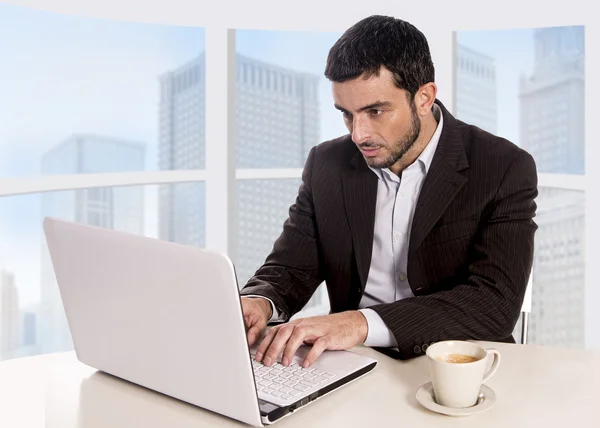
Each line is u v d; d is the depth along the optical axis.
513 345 1.43
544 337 3.13
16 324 2.66
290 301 1.78
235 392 1.04
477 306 1.49
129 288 1.11
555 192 2.98
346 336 1.36
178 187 3.11
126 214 2.98
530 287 1.68
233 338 1.01
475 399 1.12
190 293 1.03
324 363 1.29
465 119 3.07
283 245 1.89
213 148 2.86
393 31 1.55
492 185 1.67
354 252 1.78
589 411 1.11
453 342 1.18
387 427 1.06
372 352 1.40
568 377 1.25
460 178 1.69
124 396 1.20
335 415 1.11
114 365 1.23
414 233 1.71
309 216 1.90
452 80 2.86
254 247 3.24
